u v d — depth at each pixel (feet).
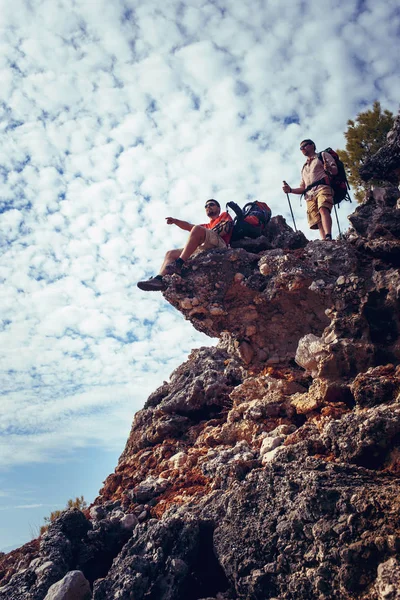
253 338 28.43
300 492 17.54
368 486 16.85
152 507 22.57
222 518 19.13
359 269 25.82
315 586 15.69
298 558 16.52
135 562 18.24
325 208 30.73
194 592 18.22
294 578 16.17
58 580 18.70
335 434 19.29
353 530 15.79
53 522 21.03
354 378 22.74
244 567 17.31
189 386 29.53
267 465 19.10
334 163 31.24
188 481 23.02
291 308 27.63
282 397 24.54
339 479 17.31
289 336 28.04
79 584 17.76
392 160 30.30
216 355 31.19
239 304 28.35
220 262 28.14
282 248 29.53
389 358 23.06
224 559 17.84
